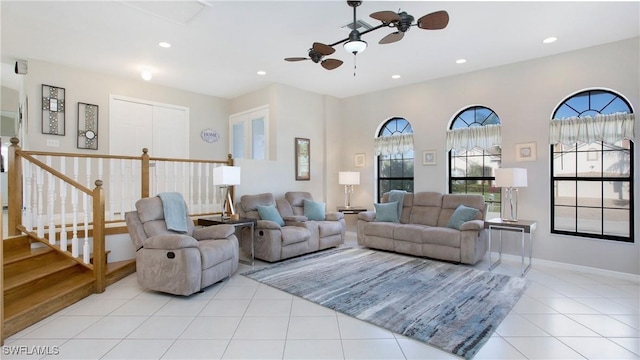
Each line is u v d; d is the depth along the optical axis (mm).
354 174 6215
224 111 6840
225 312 2980
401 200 5645
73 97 4941
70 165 4918
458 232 4473
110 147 5297
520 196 4754
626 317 2850
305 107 6336
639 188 3906
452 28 3688
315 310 3016
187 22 3537
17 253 3363
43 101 4672
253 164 5527
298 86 6066
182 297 3352
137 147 5602
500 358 2219
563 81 4410
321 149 6656
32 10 3248
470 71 5211
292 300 3266
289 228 4910
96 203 3416
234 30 3734
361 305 3109
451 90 5426
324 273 4125
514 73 4805
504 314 2896
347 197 6754
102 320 2801
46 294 2996
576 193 4410
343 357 2234
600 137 4133
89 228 3945
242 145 6582
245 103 6508
